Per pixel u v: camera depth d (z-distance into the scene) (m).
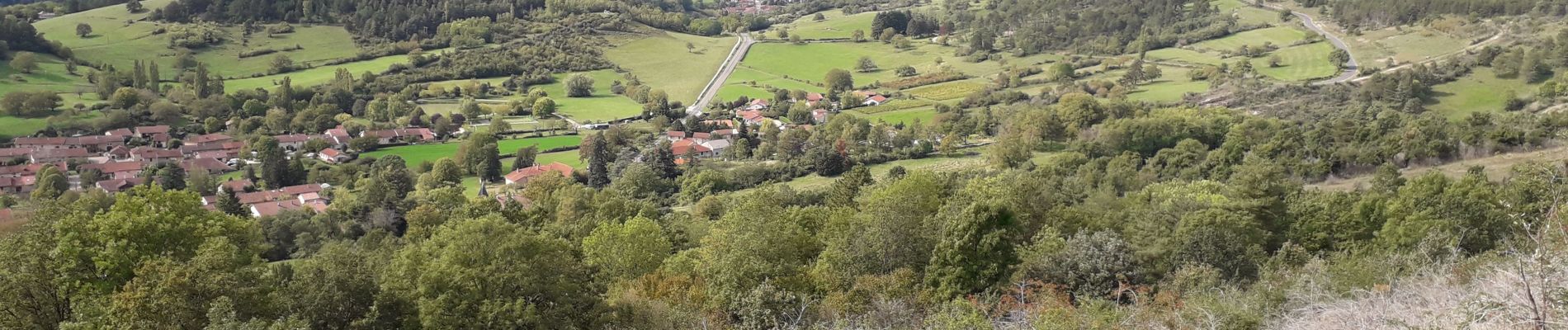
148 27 149.38
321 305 18.48
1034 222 33.44
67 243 20.27
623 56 165.25
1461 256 18.44
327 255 21.12
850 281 25.41
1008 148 79.75
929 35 183.12
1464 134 56.75
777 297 20.69
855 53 169.38
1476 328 10.09
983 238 23.73
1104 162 74.19
